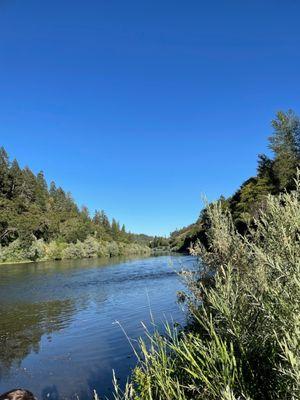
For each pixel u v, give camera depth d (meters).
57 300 23.39
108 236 116.38
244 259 4.80
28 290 28.81
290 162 40.31
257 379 3.52
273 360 3.32
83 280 34.88
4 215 72.56
